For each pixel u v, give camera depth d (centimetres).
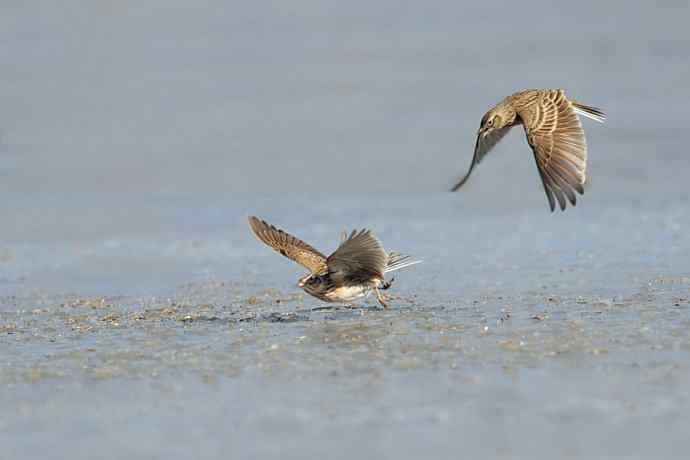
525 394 951
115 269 1783
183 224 2159
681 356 1048
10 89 3856
